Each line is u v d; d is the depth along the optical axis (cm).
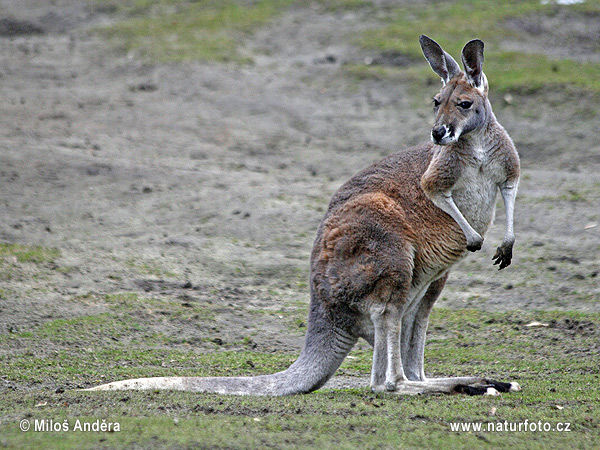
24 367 1130
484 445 773
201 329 1350
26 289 1453
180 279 1574
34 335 1265
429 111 2589
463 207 1016
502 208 1917
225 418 836
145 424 799
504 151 1020
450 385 970
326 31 3247
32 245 1691
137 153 2288
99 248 1705
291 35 3250
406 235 987
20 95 2712
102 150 2286
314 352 1012
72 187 2028
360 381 1117
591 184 2050
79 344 1245
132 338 1289
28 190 1995
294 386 992
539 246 1719
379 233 980
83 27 3466
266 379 994
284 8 3512
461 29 3148
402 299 980
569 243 1731
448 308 1453
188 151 2330
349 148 2375
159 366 1167
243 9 3534
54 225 1819
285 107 2655
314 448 743
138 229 1822
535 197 1978
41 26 3466
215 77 2870
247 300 1495
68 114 2562
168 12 3578
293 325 1384
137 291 1496
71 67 3005
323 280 1009
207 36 3259
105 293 1470
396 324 977
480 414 872
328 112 2616
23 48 3206
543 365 1173
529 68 2808
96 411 856
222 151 2350
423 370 1072
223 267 1645
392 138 2423
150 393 942
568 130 2400
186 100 2706
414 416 857
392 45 3028
